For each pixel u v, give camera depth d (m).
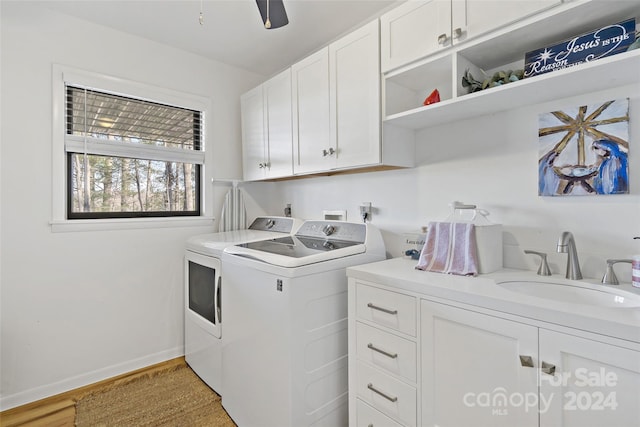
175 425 1.68
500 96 1.27
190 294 2.29
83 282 2.05
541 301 0.94
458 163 1.64
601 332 0.79
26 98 1.85
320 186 2.47
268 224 2.62
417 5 1.42
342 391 1.58
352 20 2.04
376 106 1.60
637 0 0.96
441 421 1.13
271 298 1.45
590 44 1.02
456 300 1.08
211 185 2.62
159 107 2.41
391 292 1.29
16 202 1.83
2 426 1.66
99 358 2.11
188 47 2.41
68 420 1.71
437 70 1.49
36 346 1.89
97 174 2.19
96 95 2.14
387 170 1.98
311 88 1.98
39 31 1.89
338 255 1.59
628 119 1.13
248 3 1.87
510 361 0.96
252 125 2.54
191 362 2.26
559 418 0.87
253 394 1.56
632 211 1.14
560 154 1.29
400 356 1.26
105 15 1.98
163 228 2.38
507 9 1.14
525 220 1.41
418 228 1.83
